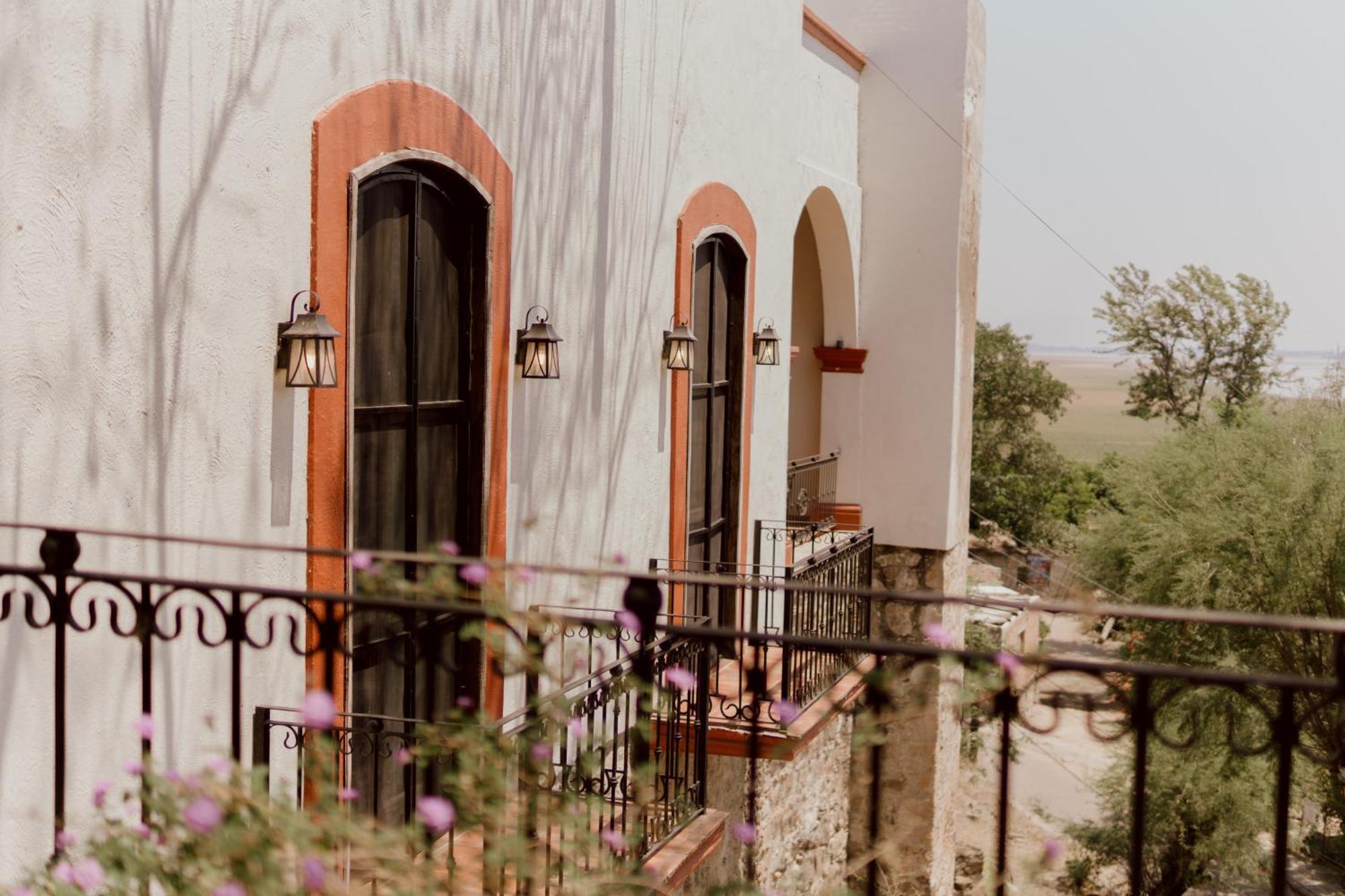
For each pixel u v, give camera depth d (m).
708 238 9.70
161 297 4.21
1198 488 20.86
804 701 8.97
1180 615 2.42
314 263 4.96
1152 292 42.28
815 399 16.38
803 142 13.75
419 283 5.91
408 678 5.85
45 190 3.74
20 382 3.69
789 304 11.66
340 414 5.14
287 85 4.78
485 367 6.36
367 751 5.55
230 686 4.62
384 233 5.63
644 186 8.30
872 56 15.68
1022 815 17.38
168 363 4.25
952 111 15.42
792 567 9.46
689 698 6.85
